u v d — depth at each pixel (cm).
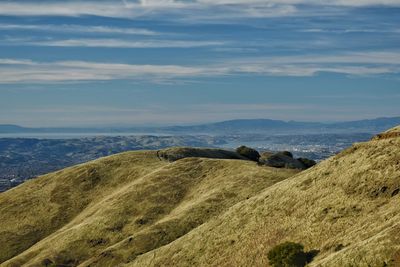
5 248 9088
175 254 5928
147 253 6512
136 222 8169
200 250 5666
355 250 3428
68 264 7538
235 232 5578
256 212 5734
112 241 7825
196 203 7950
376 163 4944
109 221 8319
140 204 8681
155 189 9075
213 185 8731
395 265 3044
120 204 8812
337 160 5656
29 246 9100
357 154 5438
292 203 5366
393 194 4400
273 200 5738
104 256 7062
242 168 9256
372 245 3359
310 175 5747
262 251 4803
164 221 7588
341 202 4738
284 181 6294
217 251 5422
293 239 4638
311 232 4556
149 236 7250
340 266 3359
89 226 8338
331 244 4106
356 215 4403
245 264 4800
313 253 4216
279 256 4262
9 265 7938
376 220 4053
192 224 7356
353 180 4944
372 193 4578
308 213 4922
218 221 6150
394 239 3288
